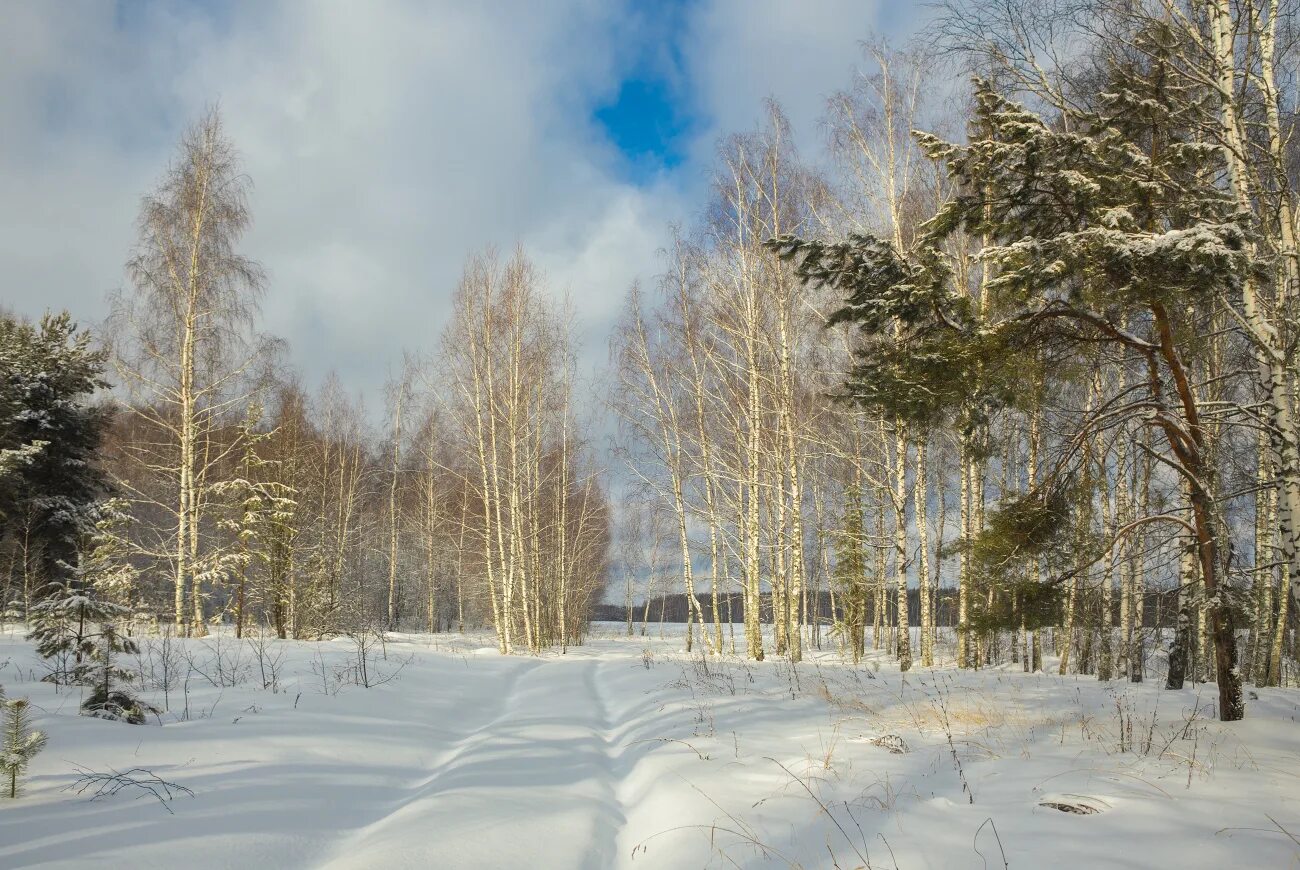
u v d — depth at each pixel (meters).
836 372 18.55
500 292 23.36
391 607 34.78
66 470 20.94
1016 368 7.30
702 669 12.57
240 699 7.76
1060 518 7.68
